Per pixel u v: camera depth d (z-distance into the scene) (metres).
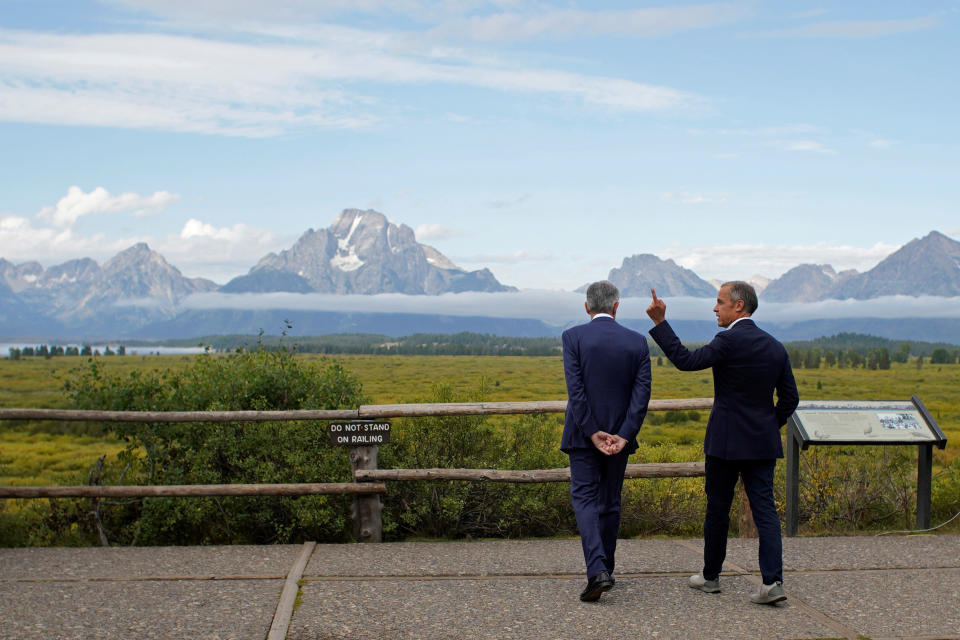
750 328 4.50
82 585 4.52
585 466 4.43
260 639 3.67
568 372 4.46
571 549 5.50
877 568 5.06
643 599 4.37
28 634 3.70
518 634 3.78
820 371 141.62
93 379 6.49
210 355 6.82
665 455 7.56
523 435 6.94
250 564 5.02
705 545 4.54
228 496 5.93
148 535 6.00
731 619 4.04
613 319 4.61
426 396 7.27
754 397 4.42
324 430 6.39
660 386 82.94
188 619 3.93
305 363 6.84
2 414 5.55
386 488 6.23
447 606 4.19
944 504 6.89
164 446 6.31
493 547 5.58
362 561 5.13
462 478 5.84
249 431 6.31
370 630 3.81
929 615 4.12
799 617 4.08
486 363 155.12
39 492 5.57
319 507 5.97
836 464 7.09
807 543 5.78
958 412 45.78
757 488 4.43
